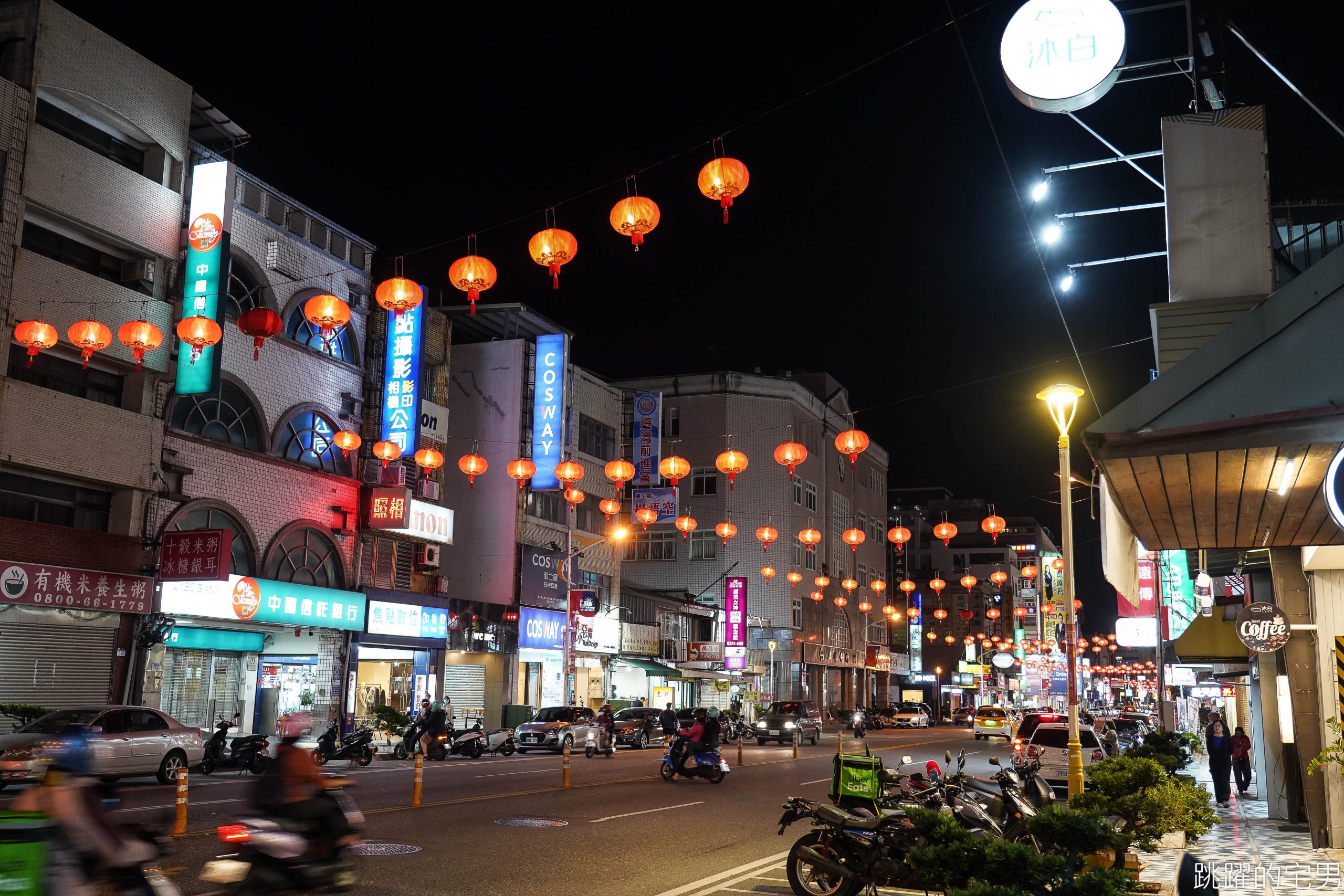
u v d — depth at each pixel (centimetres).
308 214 3189
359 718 3347
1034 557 11406
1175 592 3156
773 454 6134
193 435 2750
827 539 6775
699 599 5947
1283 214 1697
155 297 2659
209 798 1720
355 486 3316
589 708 3516
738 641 5494
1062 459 1532
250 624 2883
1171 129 1272
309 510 3136
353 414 3328
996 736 5084
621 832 1477
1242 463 854
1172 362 1214
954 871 757
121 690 2508
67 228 2492
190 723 2769
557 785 2117
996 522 3125
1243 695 3525
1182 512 1078
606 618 4653
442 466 3753
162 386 2670
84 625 2425
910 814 809
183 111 2750
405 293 1698
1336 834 1498
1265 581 1891
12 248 2323
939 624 10388
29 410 2339
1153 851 1211
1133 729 4197
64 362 2486
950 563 11481
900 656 8362
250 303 2986
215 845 1203
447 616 3616
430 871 1121
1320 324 679
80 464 2444
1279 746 1923
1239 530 1182
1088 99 978
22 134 2355
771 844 1438
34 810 709
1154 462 848
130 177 2588
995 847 735
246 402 2955
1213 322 1212
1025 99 990
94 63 2519
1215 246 1230
